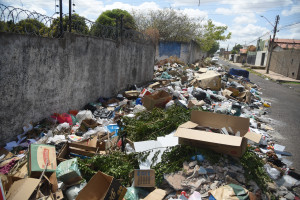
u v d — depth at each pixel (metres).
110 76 7.88
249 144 5.14
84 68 6.33
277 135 6.30
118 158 3.61
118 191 2.66
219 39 31.33
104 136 4.75
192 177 3.42
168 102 6.73
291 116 8.48
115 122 5.79
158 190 3.12
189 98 8.25
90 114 5.76
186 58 21.59
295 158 4.94
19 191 2.55
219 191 3.06
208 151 3.75
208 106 7.54
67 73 5.65
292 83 19.88
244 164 3.58
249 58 45.62
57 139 4.41
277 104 10.47
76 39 5.80
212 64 24.67
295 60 22.89
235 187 3.14
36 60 4.62
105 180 2.80
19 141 4.27
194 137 3.61
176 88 9.38
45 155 3.23
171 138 4.43
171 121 5.10
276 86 17.02
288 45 34.41
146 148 3.97
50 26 4.98
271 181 3.59
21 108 4.42
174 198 3.11
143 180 3.21
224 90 9.73
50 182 2.88
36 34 4.58
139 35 10.11
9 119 4.18
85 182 3.08
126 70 9.12
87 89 6.64
